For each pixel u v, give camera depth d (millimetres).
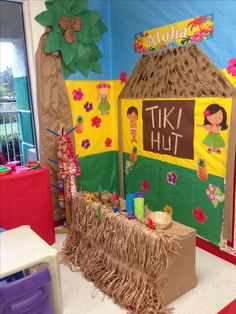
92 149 3084
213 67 2121
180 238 1808
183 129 2422
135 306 1787
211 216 2342
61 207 2816
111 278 1980
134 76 2803
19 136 2953
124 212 2006
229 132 2084
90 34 2826
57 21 2613
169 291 1838
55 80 2713
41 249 1694
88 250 2217
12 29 2592
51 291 1724
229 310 1789
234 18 1943
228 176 2145
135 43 2723
